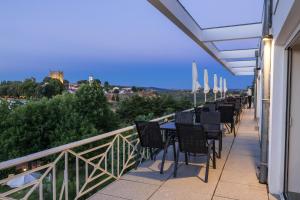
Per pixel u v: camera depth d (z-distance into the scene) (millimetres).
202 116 5355
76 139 14422
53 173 2689
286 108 3170
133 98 22031
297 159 3189
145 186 3426
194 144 3693
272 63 3297
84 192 3254
